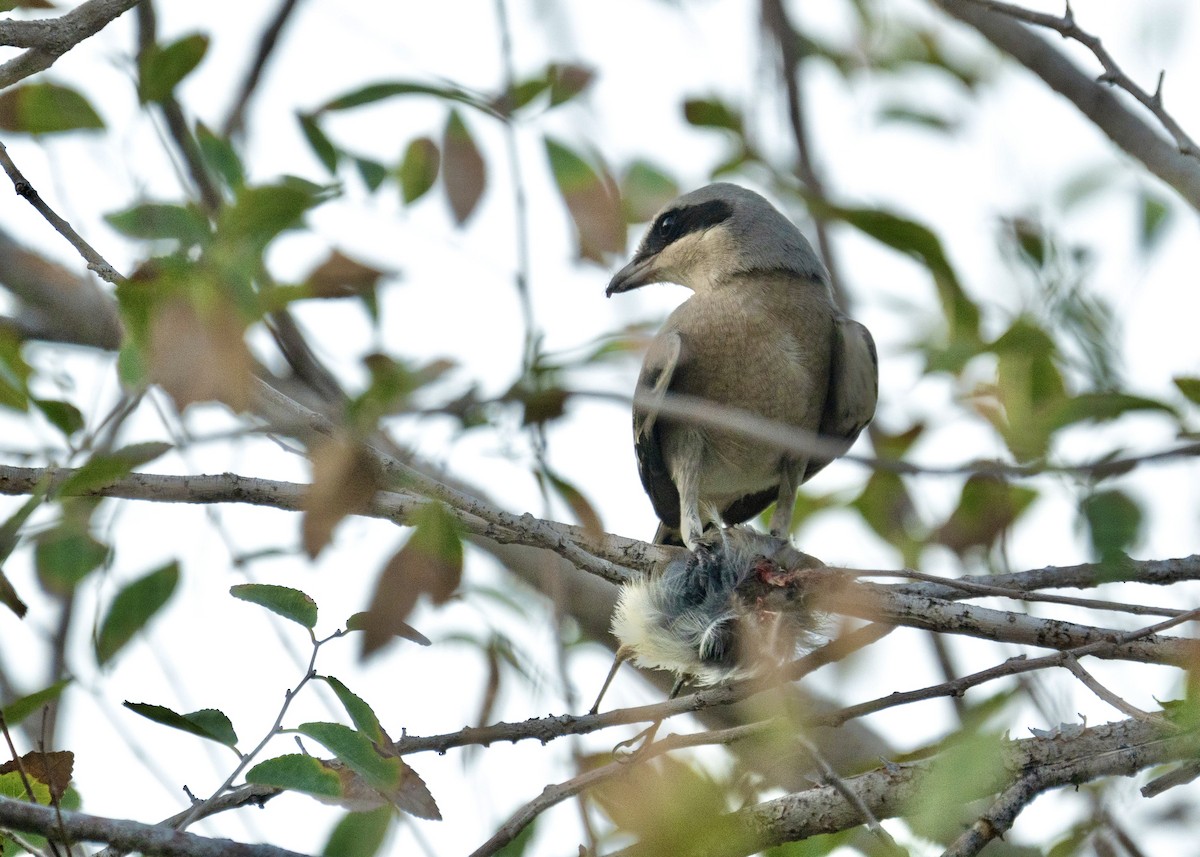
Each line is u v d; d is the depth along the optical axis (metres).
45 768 6.61
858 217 8.85
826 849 7.37
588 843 7.04
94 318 8.75
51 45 7.52
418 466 7.47
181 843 5.86
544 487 6.50
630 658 9.04
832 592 8.02
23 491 7.18
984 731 6.24
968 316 8.70
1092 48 9.10
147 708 6.20
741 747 7.49
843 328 11.44
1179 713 6.79
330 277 5.86
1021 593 7.50
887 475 9.59
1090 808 7.61
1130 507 7.59
